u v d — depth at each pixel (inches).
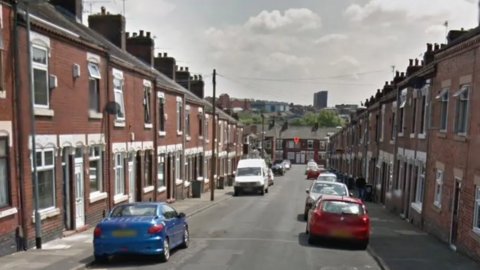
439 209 598.9
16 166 449.1
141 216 434.9
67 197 564.7
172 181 1064.8
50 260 414.9
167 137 1005.8
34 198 475.2
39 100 490.6
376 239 601.6
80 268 393.1
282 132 4015.8
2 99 428.1
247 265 420.8
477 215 463.8
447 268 425.1
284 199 1213.7
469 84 506.3
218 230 655.1
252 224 725.9
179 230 486.9
